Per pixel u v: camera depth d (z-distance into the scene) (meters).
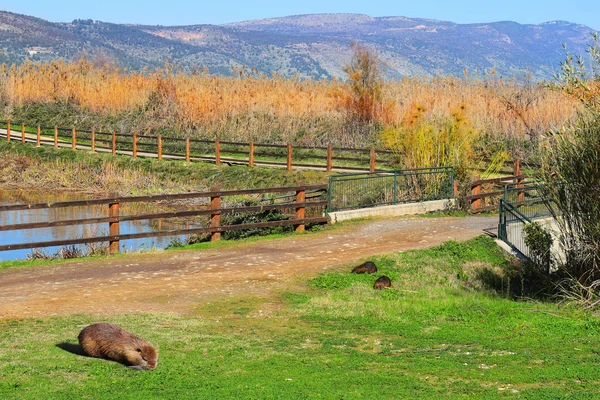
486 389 8.70
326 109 47.31
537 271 17.45
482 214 25.58
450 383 8.98
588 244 15.27
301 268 17.11
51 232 25.50
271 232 22.25
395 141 28.64
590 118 14.94
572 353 10.49
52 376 8.87
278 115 47.00
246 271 16.70
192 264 17.36
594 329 12.05
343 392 8.49
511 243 20.00
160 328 11.73
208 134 47.09
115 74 57.41
